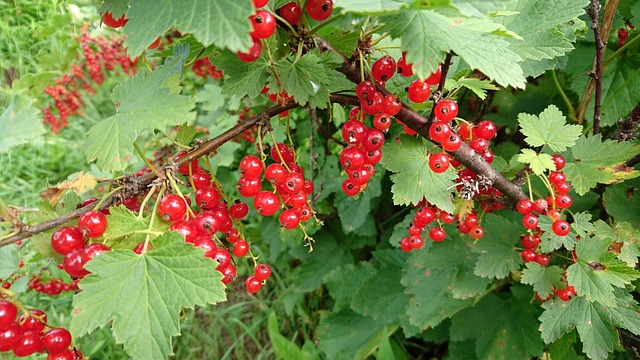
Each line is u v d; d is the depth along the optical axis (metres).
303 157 0.34
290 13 0.14
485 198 0.20
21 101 0.13
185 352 0.40
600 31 0.21
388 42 0.20
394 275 0.32
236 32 0.10
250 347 0.41
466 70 0.18
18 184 0.45
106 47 0.42
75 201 0.15
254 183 0.15
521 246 0.22
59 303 0.37
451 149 0.15
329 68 0.14
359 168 0.16
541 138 0.18
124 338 0.12
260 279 0.16
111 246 0.13
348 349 0.33
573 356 0.24
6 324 0.12
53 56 0.36
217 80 0.44
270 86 0.14
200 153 0.14
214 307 0.43
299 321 0.42
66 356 0.13
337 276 0.36
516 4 0.18
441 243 0.25
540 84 0.32
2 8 0.39
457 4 0.11
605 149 0.19
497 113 0.33
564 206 0.18
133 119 0.13
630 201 0.21
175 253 0.12
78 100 0.48
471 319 0.29
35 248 0.14
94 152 0.13
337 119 0.31
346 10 0.11
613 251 0.19
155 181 0.13
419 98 0.14
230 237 0.16
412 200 0.16
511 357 0.27
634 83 0.24
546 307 0.19
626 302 0.18
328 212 0.36
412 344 0.36
